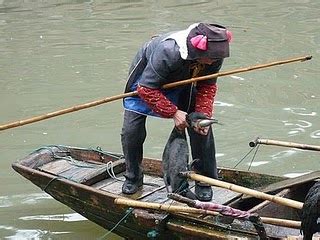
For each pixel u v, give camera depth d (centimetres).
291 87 2309
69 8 3844
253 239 1088
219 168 1389
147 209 1192
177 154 1203
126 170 1327
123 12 3672
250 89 2302
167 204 1208
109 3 3934
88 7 3844
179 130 1206
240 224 1141
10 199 1591
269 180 1341
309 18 3359
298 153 1777
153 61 1164
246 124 1989
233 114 2075
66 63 2720
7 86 2453
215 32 1131
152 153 1798
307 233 1031
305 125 1973
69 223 1480
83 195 1316
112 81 2459
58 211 1533
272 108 2119
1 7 3950
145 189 1341
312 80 2377
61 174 1419
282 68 2530
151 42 1219
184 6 3781
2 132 1995
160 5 3822
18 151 1856
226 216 1115
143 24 3366
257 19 3397
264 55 2731
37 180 1400
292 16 3422
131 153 1297
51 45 3025
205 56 1131
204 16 3516
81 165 1463
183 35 1147
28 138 1948
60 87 2417
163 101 1177
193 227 1147
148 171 1445
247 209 1307
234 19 3412
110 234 1421
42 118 1232
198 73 1199
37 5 3969
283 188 1264
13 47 3025
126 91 1270
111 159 1512
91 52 2870
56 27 3384
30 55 2872
